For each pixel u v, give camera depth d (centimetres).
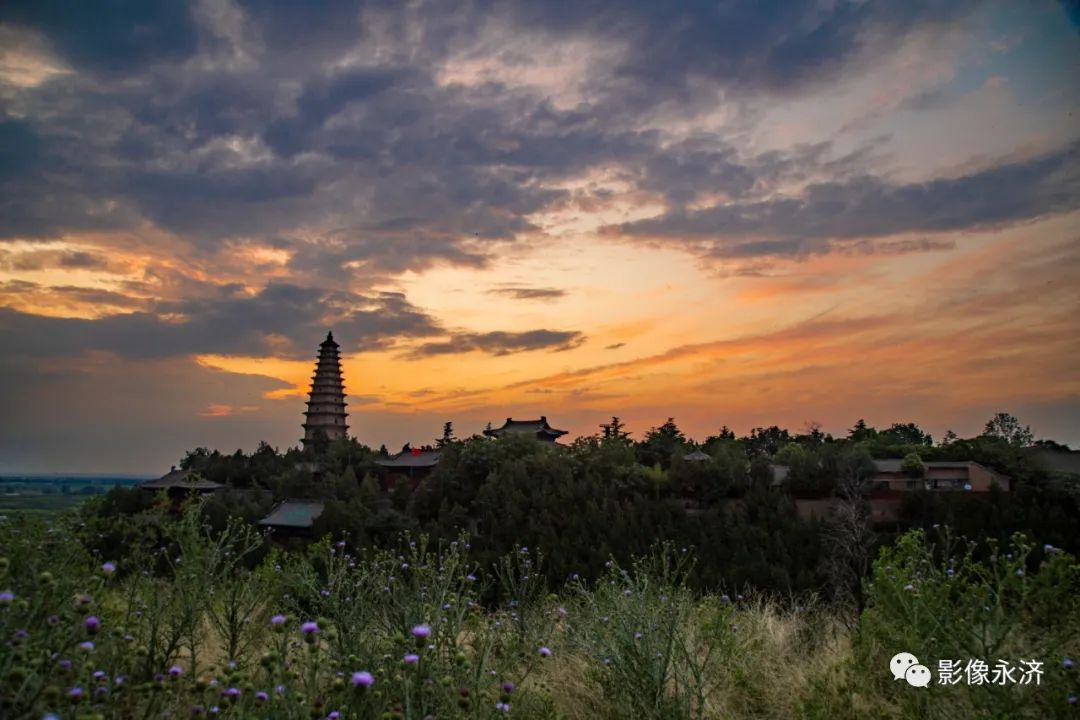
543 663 524
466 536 588
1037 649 434
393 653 380
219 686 313
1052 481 3356
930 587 486
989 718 377
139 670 377
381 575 525
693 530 3425
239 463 5941
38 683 274
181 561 463
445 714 336
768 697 500
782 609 784
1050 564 455
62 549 408
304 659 360
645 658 453
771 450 6372
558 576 2817
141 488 3712
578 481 4200
